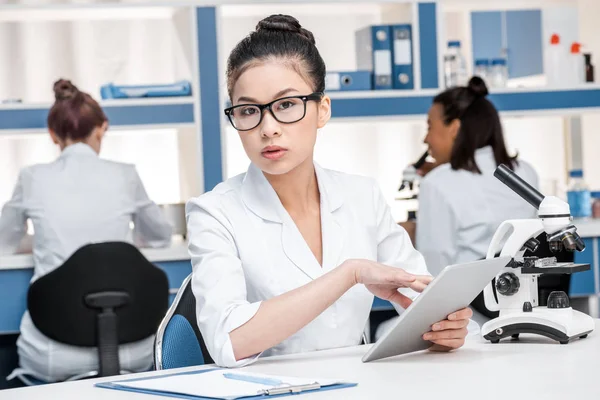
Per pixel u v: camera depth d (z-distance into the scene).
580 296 4.07
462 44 4.71
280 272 1.76
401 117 4.21
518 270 1.69
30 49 4.45
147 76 4.55
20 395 1.36
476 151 3.40
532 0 4.42
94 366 3.20
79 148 3.57
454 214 3.36
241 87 1.66
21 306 3.63
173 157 4.57
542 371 1.36
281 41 1.67
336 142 4.73
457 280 1.47
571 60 4.35
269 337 1.53
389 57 4.22
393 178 4.77
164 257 3.75
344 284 1.58
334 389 1.27
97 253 3.12
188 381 1.37
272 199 1.79
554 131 4.82
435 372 1.39
